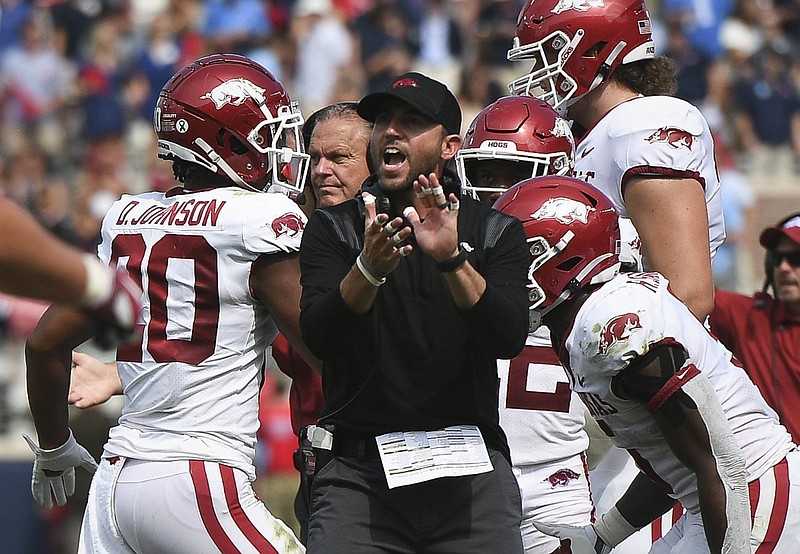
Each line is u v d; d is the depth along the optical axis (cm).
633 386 1276
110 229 1459
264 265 1380
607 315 1282
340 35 4803
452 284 1177
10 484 2658
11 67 4450
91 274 883
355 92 4791
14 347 3222
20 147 4281
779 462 1343
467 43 5056
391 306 1244
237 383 1402
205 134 1432
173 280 1396
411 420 1251
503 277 1247
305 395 1619
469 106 4600
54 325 1433
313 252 1271
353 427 1266
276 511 2744
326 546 1255
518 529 1282
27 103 4425
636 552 1631
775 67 4869
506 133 1562
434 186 1145
